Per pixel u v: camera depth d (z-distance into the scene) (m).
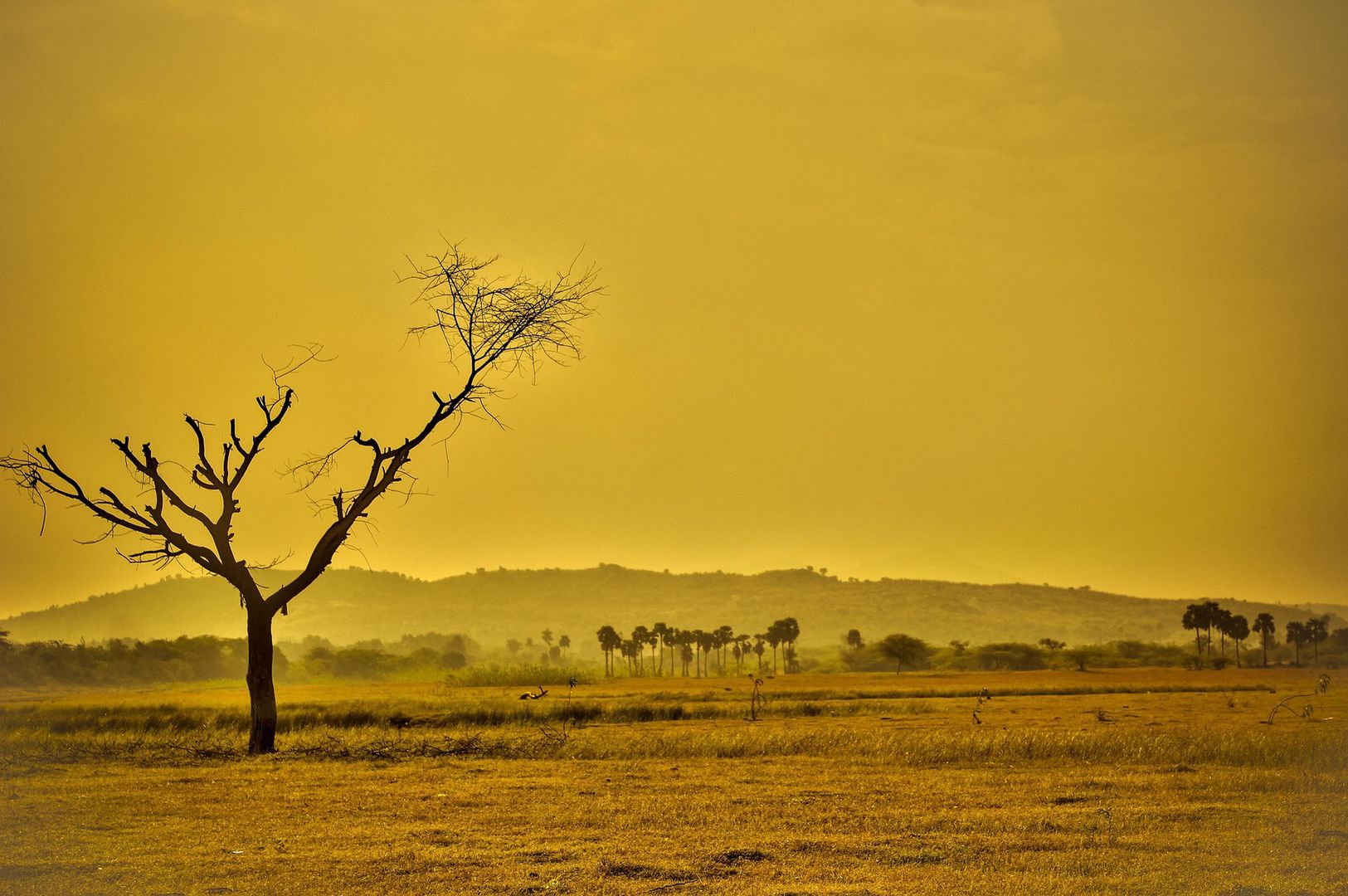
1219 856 27.50
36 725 80.12
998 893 23.70
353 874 25.64
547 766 49.88
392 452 58.19
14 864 26.94
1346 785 39.94
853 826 31.83
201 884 24.83
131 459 55.91
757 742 56.94
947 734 61.97
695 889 23.94
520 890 23.95
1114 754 50.06
